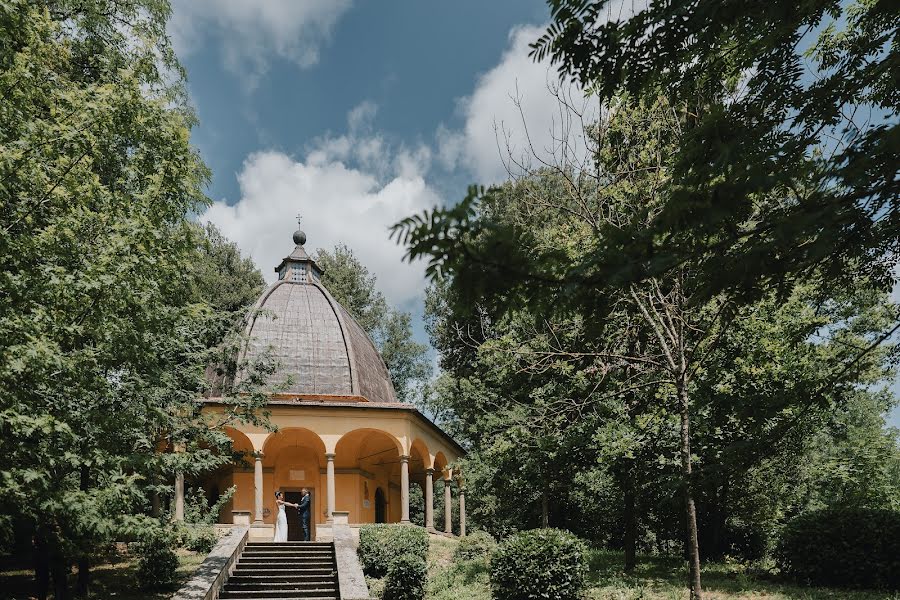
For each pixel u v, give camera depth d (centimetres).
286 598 1683
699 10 467
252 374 1803
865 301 1465
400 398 4569
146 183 1232
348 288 4597
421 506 4425
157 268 1111
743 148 466
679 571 1717
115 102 1116
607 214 1249
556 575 1408
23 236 945
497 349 1451
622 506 2270
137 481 1302
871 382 1599
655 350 1312
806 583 1438
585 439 1708
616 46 495
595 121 1230
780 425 605
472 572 1905
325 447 2555
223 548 1873
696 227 379
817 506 2123
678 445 1535
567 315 412
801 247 407
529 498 2292
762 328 1480
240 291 3984
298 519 2848
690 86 580
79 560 1482
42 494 913
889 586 1345
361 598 1554
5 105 948
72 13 1619
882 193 419
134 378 1120
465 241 341
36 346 851
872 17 536
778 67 555
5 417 819
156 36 1773
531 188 1312
